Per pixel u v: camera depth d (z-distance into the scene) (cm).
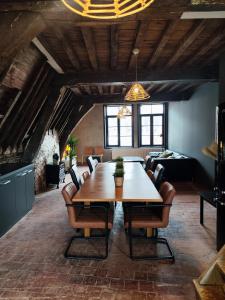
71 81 496
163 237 331
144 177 381
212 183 554
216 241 303
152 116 1056
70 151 915
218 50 391
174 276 243
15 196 387
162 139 1059
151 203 310
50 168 648
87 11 112
